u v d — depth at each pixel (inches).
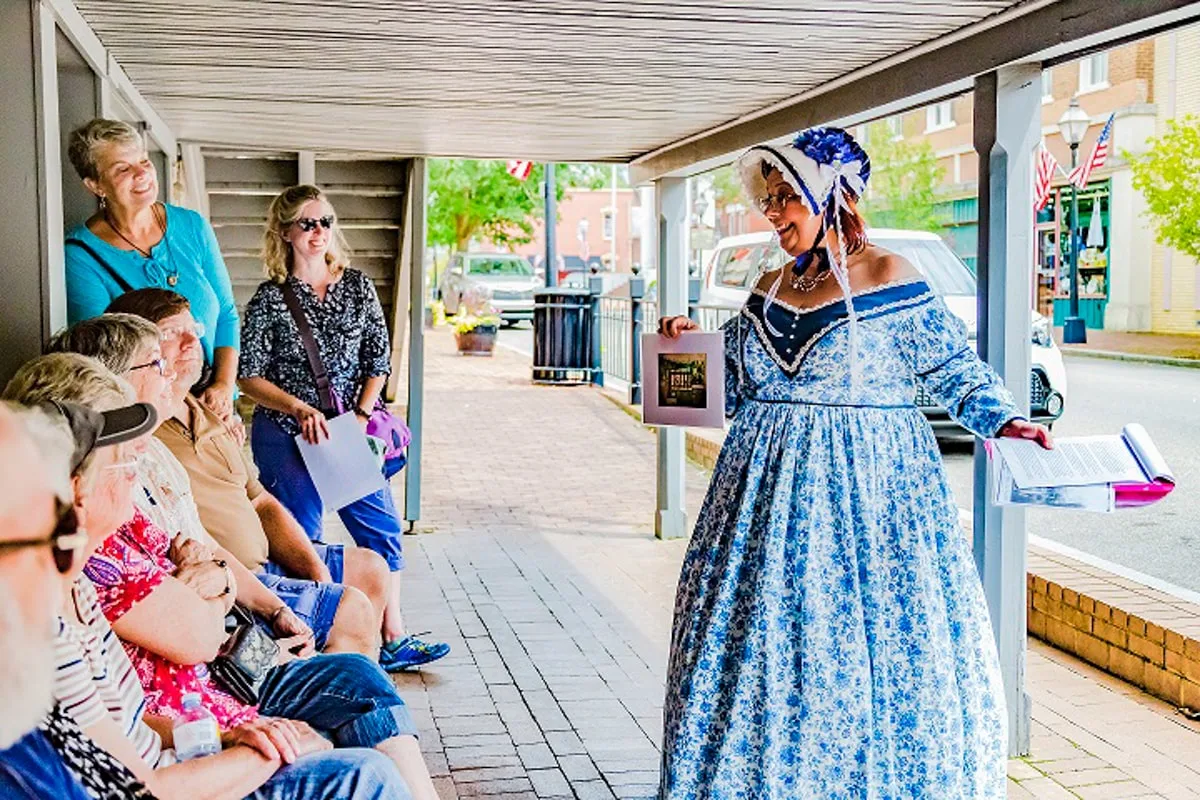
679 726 128.2
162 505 129.4
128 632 106.5
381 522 206.5
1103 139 885.8
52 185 145.2
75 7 162.2
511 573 274.5
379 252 416.8
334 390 203.6
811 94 213.3
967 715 128.3
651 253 1286.9
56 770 68.4
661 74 199.8
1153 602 204.5
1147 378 675.4
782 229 135.4
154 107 247.0
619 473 410.9
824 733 123.5
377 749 118.0
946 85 174.9
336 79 211.6
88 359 98.3
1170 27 138.1
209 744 99.1
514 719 183.6
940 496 130.5
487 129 266.1
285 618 138.6
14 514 62.1
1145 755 169.5
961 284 468.8
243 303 420.2
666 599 254.1
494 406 571.2
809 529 126.2
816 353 129.4
